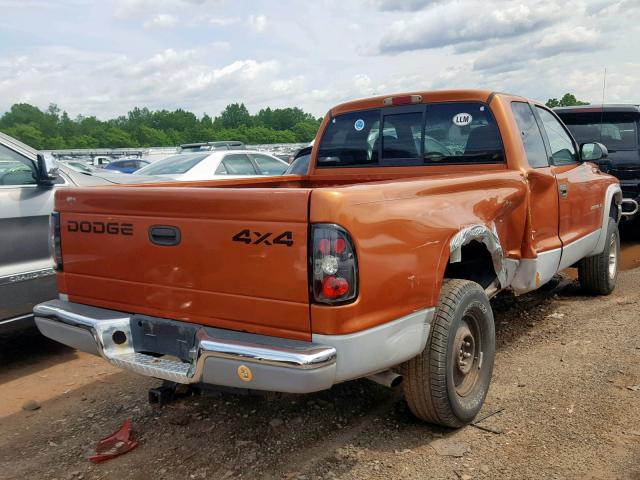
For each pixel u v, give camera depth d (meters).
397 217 3.02
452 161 4.70
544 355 4.73
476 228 3.62
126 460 3.46
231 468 3.30
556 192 4.85
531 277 4.46
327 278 2.72
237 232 2.92
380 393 4.14
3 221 4.96
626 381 4.18
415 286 3.13
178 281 3.16
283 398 4.09
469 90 4.61
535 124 5.05
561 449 3.35
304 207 2.74
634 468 3.14
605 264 6.20
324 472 3.22
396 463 3.28
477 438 3.51
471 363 3.71
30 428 3.95
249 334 2.95
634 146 8.87
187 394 3.54
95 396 4.41
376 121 5.07
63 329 3.53
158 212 3.18
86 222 3.52
